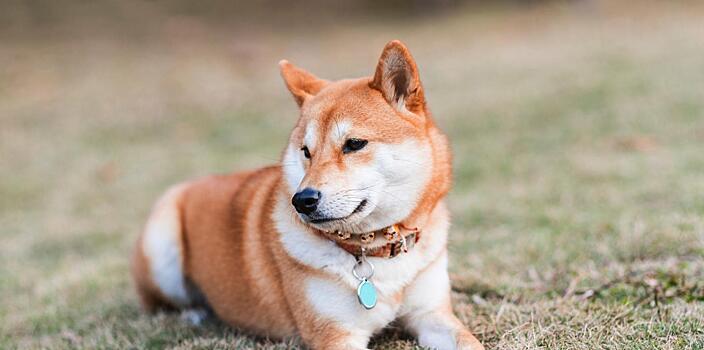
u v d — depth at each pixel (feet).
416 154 11.09
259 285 12.59
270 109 40.16
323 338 11.39
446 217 12.40
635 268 14.25
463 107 36.40
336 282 11.30
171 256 14.82
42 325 15.58
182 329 13.98
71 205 28.30
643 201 19.85
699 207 18.20
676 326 11.39
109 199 28.68
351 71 47.60
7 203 29.25
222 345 12.64
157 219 15.08
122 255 21.30
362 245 11.28
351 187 10.62
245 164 31.42
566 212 19.69
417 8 72.95
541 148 28.53
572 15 60.29
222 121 38.96
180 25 68.64
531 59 45.37
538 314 12.46
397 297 11.57
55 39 63.26
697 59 39.24
